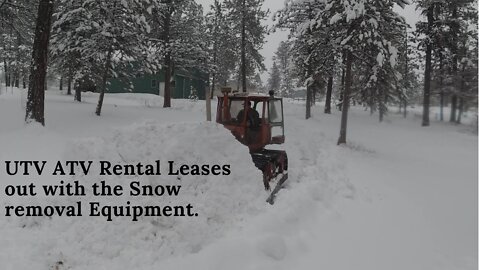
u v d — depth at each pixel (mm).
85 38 18797
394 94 30438
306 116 27344
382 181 11188
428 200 9305
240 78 41469
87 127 14516
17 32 17688
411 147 21266
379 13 17156
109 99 31922
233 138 7469
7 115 13609
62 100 23719
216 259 5148
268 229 6039
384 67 20656
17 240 5305
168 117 20328
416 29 29281
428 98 29000
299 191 8148
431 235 6840
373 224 7156
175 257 5301
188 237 5602
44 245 5227
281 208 6949
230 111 9734
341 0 17125
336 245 6039
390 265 5527
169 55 26203
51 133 11234
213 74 40594
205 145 6988
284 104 33531
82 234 5469
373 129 26266
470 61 29172
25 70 40250
